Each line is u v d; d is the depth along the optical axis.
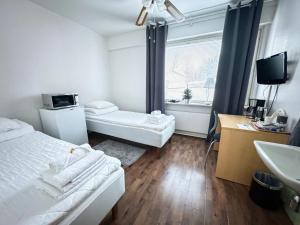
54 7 2.38
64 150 1.52
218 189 1.69
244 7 2.32
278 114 1.66
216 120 2.34
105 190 1.07
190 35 2.86
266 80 1.90
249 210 1.41
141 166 2.14
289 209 1.34
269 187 1.38
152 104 3.43
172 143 2.95
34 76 2.38
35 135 1.95
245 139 1.68
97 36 3.48
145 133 2.38
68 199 0.88
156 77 3.21
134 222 1.28
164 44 3.00
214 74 3.00
